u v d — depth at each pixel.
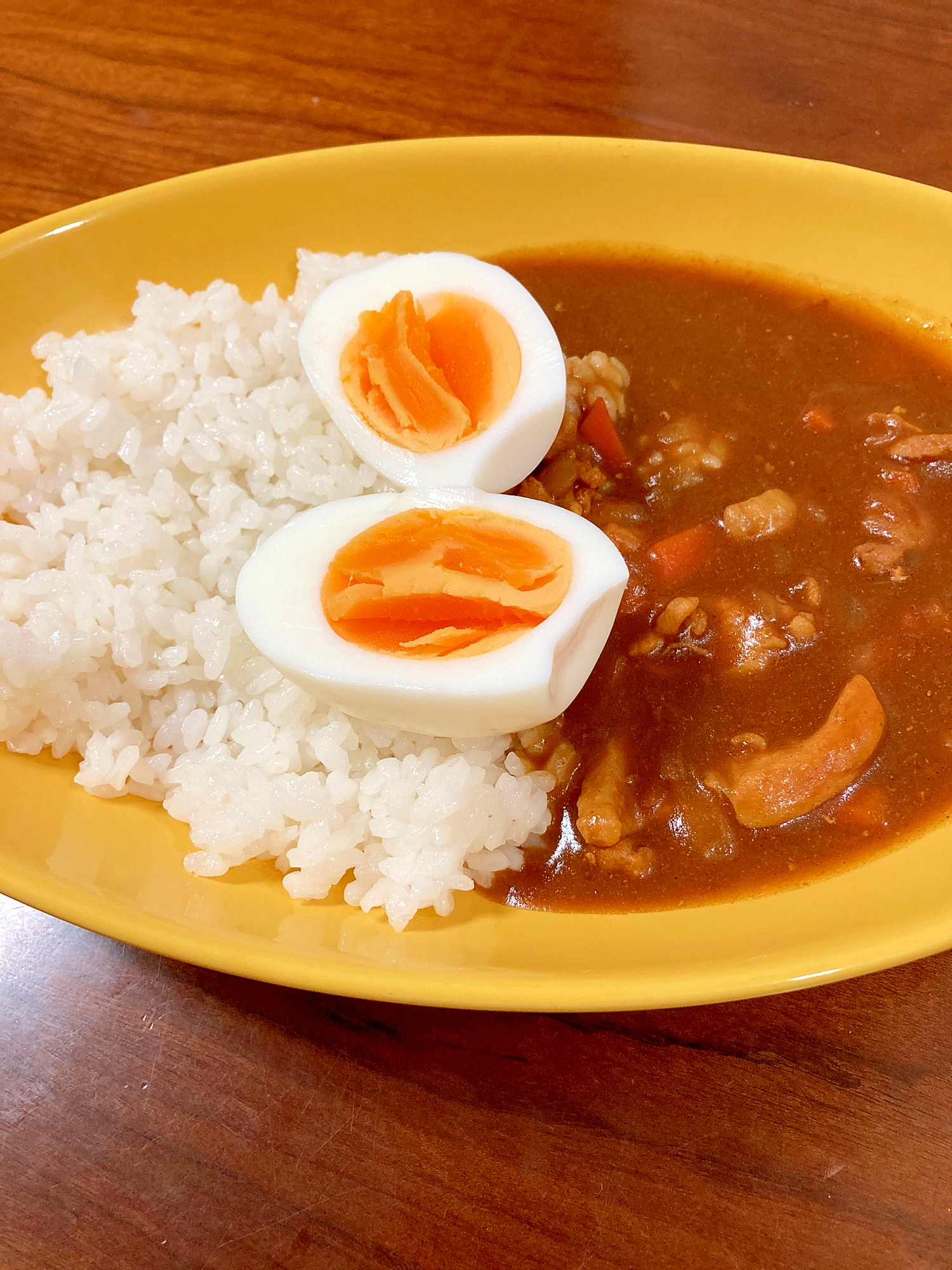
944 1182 0.13
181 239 0.21
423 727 0.16
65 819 0.16
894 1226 0.13
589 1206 0.13
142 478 0.19
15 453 0.19
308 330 0.18
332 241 0.21
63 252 0.20
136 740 0.17
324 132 0.24
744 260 0.21
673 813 0.16
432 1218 0.13
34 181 0.23
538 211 0.21
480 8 0.26
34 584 0.17
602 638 0.16
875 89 0.24
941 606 0.18
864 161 0.23
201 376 0.19
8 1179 0.14
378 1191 0.14
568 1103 0.14
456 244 0.21
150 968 0.15
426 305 0.18
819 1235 0.13
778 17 0.25
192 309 0.20
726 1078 0.14
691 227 0.21
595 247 0.22
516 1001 0.13
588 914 0.15
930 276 0.20
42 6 0.26
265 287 0.21
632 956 0.14
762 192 0.21
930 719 0.17
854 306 0.21
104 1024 0.15
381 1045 0.15
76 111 0.24
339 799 0.16
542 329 0.18
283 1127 0.14
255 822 0.16
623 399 0.20
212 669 0.17
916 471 0.19
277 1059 0.15
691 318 0.21
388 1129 0.14
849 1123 0.14
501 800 0.16
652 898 0.15
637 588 0.18
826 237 0.21
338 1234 0.13
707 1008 0.15
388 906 0.15
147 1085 0.15
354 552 0.16
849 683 0.17
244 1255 0.13
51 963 0.16
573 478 0.19
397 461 0.17
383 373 0.18
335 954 0.14
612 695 0.17
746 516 0.18
